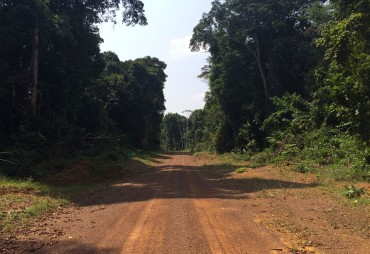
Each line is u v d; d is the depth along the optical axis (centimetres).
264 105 3662
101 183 1888
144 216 912
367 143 1333
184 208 1004
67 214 997
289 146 2309
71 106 2938
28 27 2261
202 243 661
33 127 2395
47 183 1744
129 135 5134
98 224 841
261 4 3522
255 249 623
